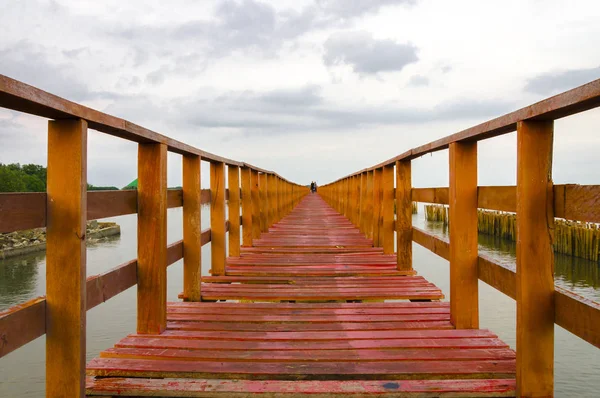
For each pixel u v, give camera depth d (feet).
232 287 15.40
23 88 5.16
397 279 16.88
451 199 11.02
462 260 10.77
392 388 7.92
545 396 7.25
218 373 8.43
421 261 56.39
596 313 6.04
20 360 29.40
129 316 36.04
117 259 73.72
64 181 6.72
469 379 8.31
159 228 10.23
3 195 5.77
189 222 14.02
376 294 14.53
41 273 61.72
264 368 8.61
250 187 24.73
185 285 14.08
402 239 17.99
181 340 10.02
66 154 6.72
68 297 6.74
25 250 84.38
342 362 8.94
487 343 9.85
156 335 10.34
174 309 12.59
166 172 10.64
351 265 19.33
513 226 91.20
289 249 23.65
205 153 14.52
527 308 7.23
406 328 10.91
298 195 82.28
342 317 11.82
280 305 13.10
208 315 11.97
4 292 49.80
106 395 7.92
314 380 8.32
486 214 102.83
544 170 7.18
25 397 23.88
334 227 35.06
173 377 8.44
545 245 7.20
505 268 8.91
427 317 11.78
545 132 7.18
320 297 14.28
